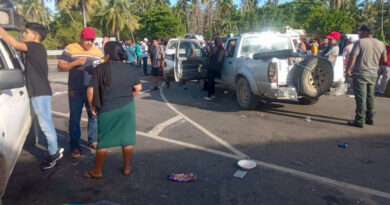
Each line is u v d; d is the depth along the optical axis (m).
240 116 7.36
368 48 6.04
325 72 6.46
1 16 3.61
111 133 3.96
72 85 4.62
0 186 3.03
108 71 3.80
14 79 2.87
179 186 3.93
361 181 4.05
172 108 8.26
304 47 14.63
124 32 53.47
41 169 4.46
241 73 7.81
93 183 4.04
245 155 4.94
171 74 11.92
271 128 6.37
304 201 3.58
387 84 9.70
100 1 46.03
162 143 5.51
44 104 4.26
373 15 57.72
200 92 10.72
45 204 3.54
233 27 62.78
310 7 45.78
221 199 3.62
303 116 7.29
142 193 3.77
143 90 11.23
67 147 5.36
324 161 4.68
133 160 4.76
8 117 3.29
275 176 4.20
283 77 6.72
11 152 3.28
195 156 4.91
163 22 47.81
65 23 50.69
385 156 4.86
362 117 6.32
